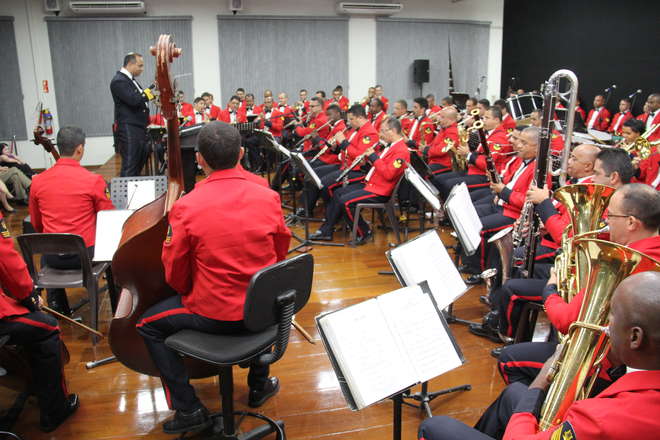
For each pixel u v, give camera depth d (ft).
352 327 5.80
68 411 8.18
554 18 35.24
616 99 31.63
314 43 39.47
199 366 7.68
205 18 36.91
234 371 9.53
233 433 6.82
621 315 3.82
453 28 43.09
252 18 37.68
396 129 15.61
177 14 36.29
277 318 6.01
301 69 39.60
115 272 6.72
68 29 34.37
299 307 6.42
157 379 9.29
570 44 34.30
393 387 5.82
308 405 8.48
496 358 9.87
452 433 5.34
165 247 6.21
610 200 6.22
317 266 14.92
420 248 7.98
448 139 19.24
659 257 5.76
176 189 7.02
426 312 6.30
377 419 8.11
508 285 9.25
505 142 16.88
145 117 17.94
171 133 6.89
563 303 6.40
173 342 6.40
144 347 7.39
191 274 6.45
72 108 35.40
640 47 29.73
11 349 7.82
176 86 6.72
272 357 6.20
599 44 32.27
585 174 9.82
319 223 19.62
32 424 8.05
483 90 46.11
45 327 7.48
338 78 40.68
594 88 32.99
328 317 5.75
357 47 40.70
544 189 9.12
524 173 12.31
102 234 9.59
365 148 18.62
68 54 34.68
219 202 6.17
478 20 44.16
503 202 12.89
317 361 9.84
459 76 44.34
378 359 5.83
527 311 9.16
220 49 37.52
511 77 39.75
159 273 6.96
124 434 7.80
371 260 15.38
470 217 10.36
